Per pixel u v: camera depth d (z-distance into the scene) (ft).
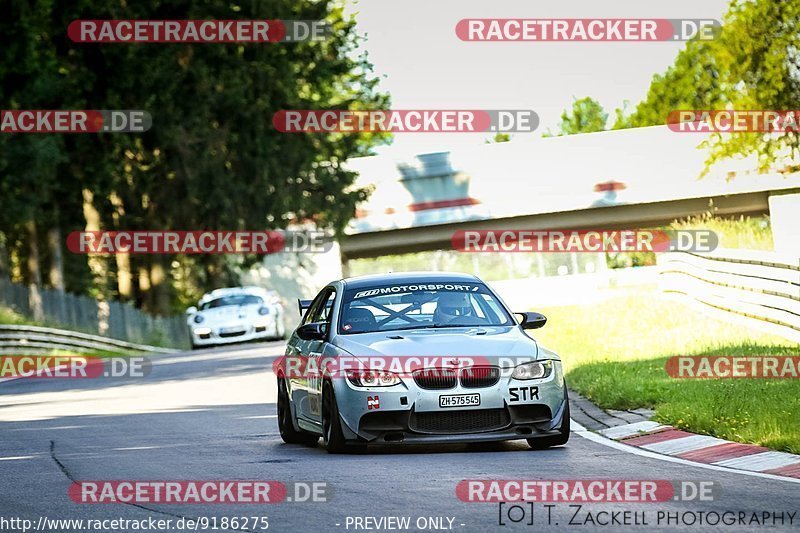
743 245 381.19
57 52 551.59
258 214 648.38
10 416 220.02
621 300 377.71
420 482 111.04
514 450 136.77
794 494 98.94
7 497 112.57
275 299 498.28
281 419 157.89
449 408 132.46
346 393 134.31
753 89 298.35
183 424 185.98
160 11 584.81
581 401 186.91
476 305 148.05
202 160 619.26
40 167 508.12
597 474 113.29
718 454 124.67
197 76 597.11
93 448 156.15
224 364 345.92
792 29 290.15
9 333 463.83
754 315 261.65
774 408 140.97
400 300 147.84
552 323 337.93
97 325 585.22
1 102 493.36
